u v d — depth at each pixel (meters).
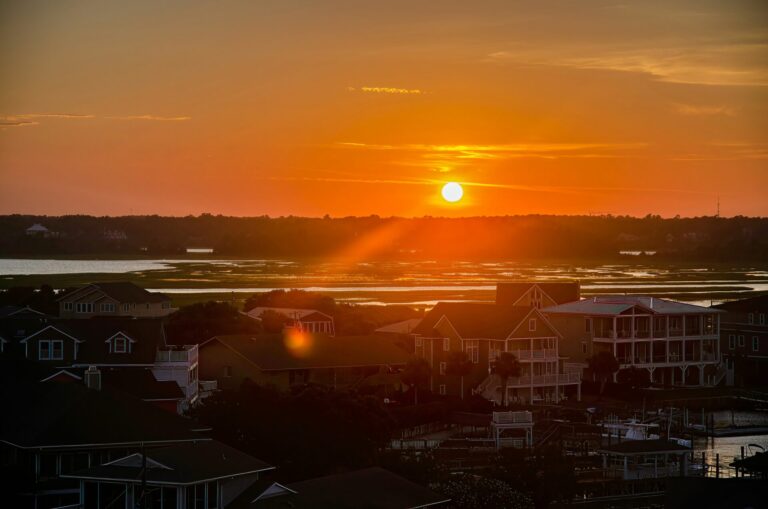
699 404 164.62
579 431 134.25
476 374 164.50
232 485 82.12
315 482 86.75
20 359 117.44
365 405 115.88
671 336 184.50
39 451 87.81
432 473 99.62
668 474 111.88
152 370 128.75
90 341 130.50
